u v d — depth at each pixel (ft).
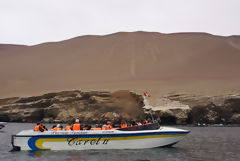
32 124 173.37
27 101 209.67
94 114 185.47
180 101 180.14
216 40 410.72
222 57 345.92
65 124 176.14
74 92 200.44
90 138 60.80
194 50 383.24
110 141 61.31
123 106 183.62
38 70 384.27
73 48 447.83
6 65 412.98
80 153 57.36
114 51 402.93
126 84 269.23
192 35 439.22
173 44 408.05
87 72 348.38
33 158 52.95
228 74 286.25
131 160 51.39
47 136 60.13
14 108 205.05
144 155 55.98
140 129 63.21
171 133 63.41
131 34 456.04
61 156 54.49
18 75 367.45
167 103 171.94
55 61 410.31
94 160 51.11
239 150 64.80
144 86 250.16
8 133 107.76
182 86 238.48
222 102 168.55
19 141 60.23
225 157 55.77
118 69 345.31
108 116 178.50
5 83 337.31
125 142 61.93
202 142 79.56
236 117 162.30
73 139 60.59
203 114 169.17
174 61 354.95
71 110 190.60
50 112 193.98
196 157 55.42
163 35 452.76
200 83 252.83
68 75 346.95
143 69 336.49
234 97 167.02
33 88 306.96
